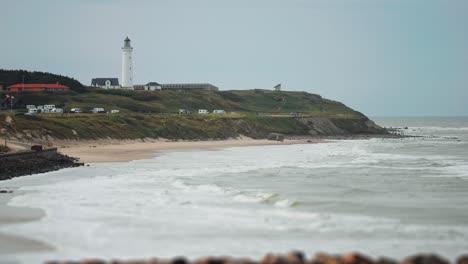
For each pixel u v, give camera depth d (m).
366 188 121.56
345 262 50.50
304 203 100.06
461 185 126.44
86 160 188.12
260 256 64.81
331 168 165.38
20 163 151.25
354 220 85.44
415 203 101.75
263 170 158.50
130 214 88.56
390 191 116.75
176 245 69.75
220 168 165.25
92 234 74.75
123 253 65.88
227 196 107.50
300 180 135.00
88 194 109.38
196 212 90.75
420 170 160.12
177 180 130.38
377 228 79.81
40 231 76.19
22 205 96.06
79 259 62.78
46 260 62.31
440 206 98.75
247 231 77.62
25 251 66.12
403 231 78.06
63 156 181.75
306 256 64.94
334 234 76.25
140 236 74.12
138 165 173.88
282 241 72.19
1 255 64.44
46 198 103.88
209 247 68.88
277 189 118.69
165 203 99.00
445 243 71.50
